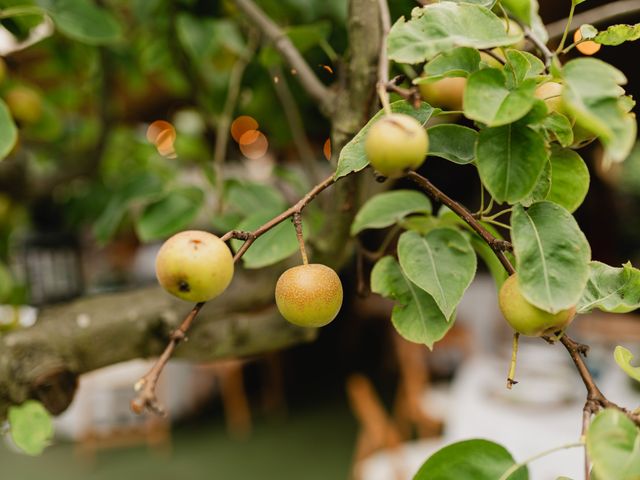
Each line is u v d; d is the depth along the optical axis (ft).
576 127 1.16
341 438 7.48
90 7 1.90
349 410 8.34
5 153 1.46
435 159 2.38
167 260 1.11
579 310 1.19
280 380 8.94
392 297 1.38
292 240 1.51
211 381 8.77
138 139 3.31
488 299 6.88
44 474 6.71
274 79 2.29
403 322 1.35
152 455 7.14
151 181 2.16
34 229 2.72
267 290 1.72
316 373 9.71
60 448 7.34
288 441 7.43
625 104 1.11
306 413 8.27
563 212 1.12
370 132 1.04
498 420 3.63
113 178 3.09
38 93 2.50
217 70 3.37
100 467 6.86
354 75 1.34
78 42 2.65
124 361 1.72
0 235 2.70
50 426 1.61
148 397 1.00
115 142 3.32
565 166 1.23
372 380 9.27
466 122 1.70
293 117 2.31
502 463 1.11
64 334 1.65
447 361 7.82
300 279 1.17
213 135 2.96
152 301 1.72
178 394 7.66
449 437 4.00
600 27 1.73
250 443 7.41
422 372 6.03
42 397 1.61
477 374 4.50
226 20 2.52
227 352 1.75
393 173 1.04
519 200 1.09
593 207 4.68
